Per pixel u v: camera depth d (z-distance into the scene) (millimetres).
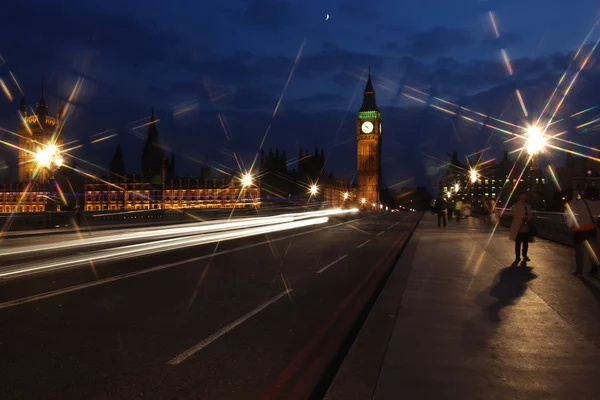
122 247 20062
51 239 24047
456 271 11812
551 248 17438
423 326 6707
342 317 8008
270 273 12734
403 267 12516
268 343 6531
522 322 6914
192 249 19219
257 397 4785
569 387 4543
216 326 7348
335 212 80438
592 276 10969
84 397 4684
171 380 5164
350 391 4504
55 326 7227
